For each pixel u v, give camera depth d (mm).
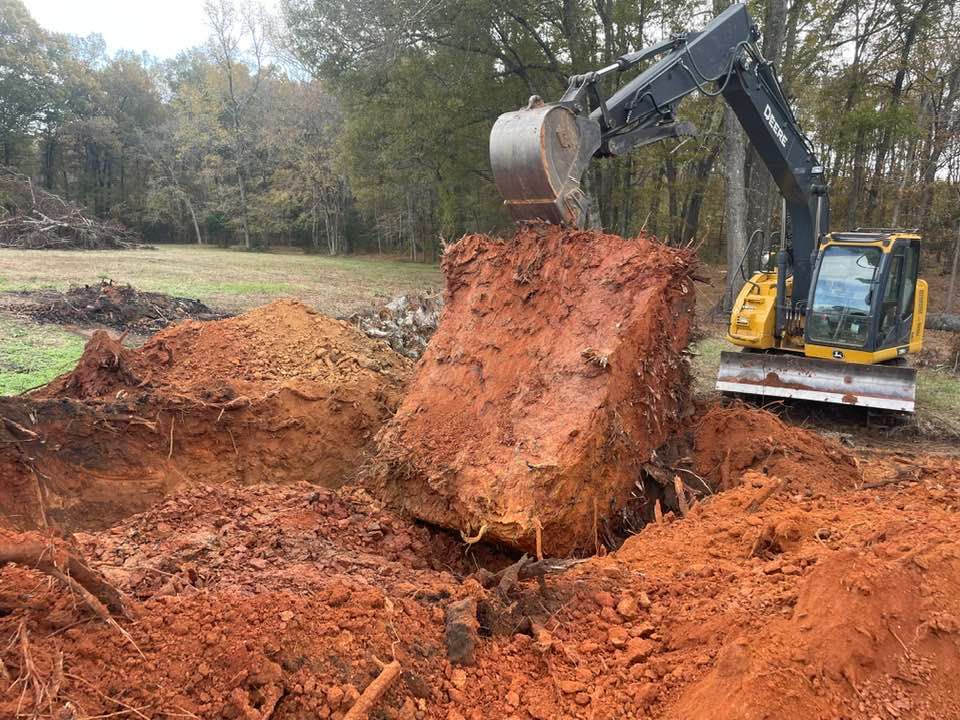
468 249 7375
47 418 6258
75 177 64500
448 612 3684
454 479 5777
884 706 3012
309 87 51188
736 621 3545
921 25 23422
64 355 11297
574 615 3896
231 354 8500
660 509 5977
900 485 6312
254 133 56938
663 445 6691
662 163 27625
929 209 26078
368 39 23547
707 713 2938
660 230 33719
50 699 2551
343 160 39156
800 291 10422
